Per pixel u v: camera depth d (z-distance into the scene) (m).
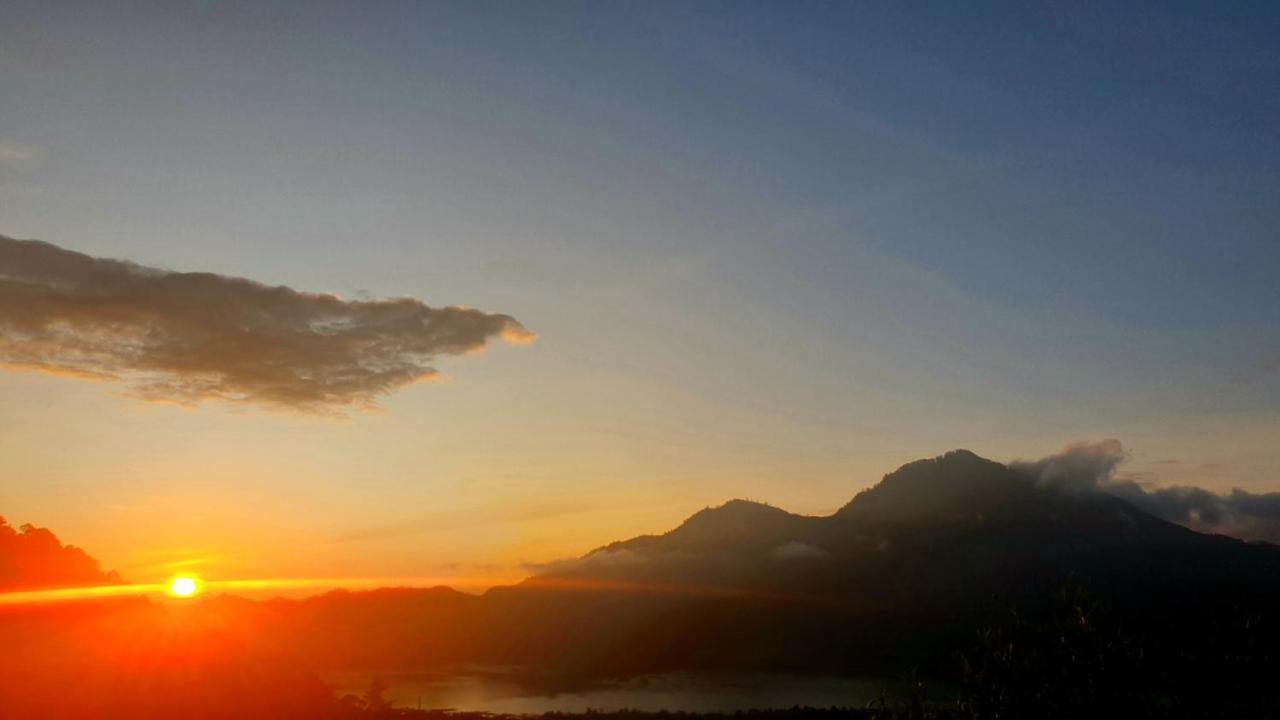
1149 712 19.06
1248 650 19.16
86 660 86.12
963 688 20.91
